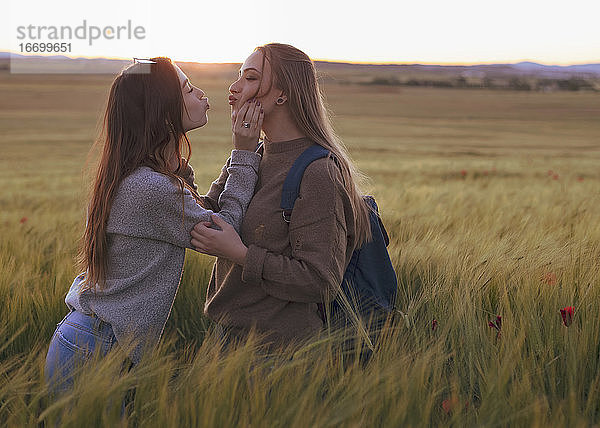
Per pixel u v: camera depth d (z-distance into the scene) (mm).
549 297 2812
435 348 2242
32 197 13781
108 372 1941
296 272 2240
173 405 1821
